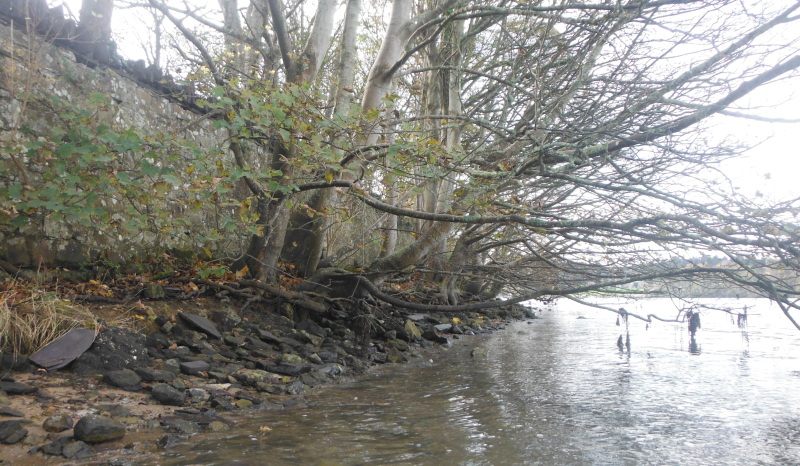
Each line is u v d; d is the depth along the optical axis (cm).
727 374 752
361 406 535
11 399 416
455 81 1226
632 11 789
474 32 1149
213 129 1007
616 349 1023
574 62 919
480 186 755
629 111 796
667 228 606
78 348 516
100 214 540
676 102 770
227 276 884
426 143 646
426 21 965
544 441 429
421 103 1529
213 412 468
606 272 959
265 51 1098
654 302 2536
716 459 394
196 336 682
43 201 520
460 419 492
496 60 1202
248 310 845
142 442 380
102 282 719
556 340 1187
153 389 475
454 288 1602
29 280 619
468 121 845
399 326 1056
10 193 516
